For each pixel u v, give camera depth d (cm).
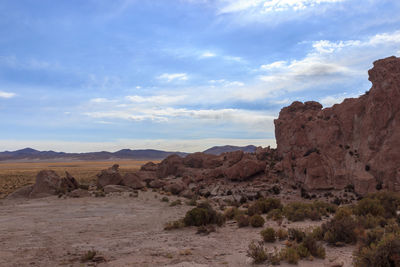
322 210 2136
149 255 1111
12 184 6981
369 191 4128
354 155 4803
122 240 1466
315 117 6197
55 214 2588
